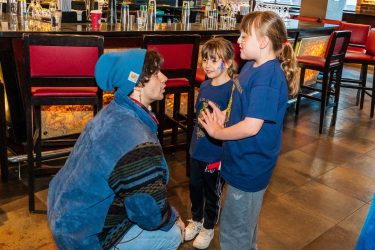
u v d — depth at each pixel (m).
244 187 1.65
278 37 1.53
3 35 2.50
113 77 1.29
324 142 4.10
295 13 9.02
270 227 2.54
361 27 5.43
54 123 3.10
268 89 1.51
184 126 3.15
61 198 1.29
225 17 4.43
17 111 2.88
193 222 2.32
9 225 2.37
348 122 4.80
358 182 3.26
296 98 4.89
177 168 3.27
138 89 1.34
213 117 1.70
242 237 1.74
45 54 2.27
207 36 3.64
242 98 1.60
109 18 3.66
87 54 2.34
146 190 1.21
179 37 2.75
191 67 2.91
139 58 1.30
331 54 4.16
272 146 1.63
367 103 5.68
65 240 1.28
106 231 1.30
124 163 1.20
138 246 1.39
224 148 1.70
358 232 2.55
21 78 2.78
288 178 3.24
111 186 1.22
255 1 5.08
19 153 2.99
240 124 1.54
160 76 1.39
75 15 3.46
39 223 2.41
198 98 2.19
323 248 2.37
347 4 9.02
